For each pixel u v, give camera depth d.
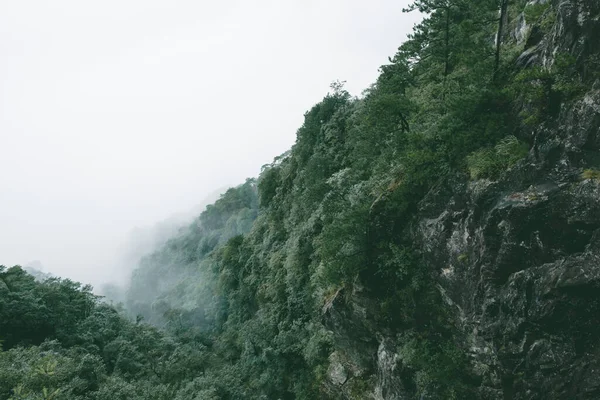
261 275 58.69
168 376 46.69
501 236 15.64
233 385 43.47
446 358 18.33
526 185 15.08
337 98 54.97
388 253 21.64
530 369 14.87
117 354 51.44
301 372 38.38
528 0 24.48
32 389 28.56
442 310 19.17
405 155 21.14
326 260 24.67
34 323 49.34
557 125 14.71
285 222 57.62
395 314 21.59
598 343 13.04
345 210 25.47
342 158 45.88
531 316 14.46
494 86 18.59
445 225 18.41
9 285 53.38
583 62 14.50
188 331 73.56
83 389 36.16
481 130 17.62
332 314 26.67
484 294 16.31
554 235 14.03
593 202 13.03
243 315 65.19
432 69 29.83
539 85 15.77
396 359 21.44
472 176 16.98
